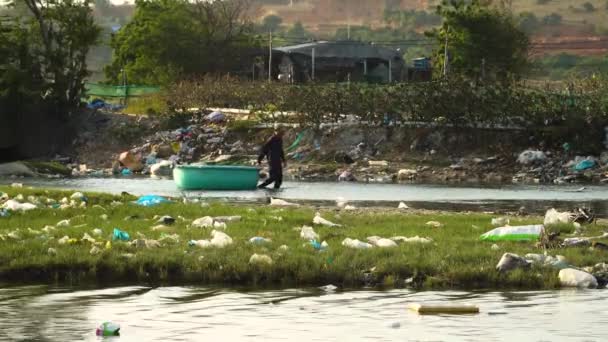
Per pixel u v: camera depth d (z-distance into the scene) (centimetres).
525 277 5419
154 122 17238
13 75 17262
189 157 15712
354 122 15438
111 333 4328
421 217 7644
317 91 15762
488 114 14700
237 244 5994
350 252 5803
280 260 5597
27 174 14188
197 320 4619
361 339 4272
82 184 12262
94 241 5994
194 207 7831
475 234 6650
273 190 11306
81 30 17925
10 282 5456
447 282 5431
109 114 17862
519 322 4575
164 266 5544
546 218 7319
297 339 4281
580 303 4972
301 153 15112
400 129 15100
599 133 14450
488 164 14188
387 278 5441
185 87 18062
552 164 14025
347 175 13550
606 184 12875
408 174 13662
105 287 5334
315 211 8181
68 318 4644
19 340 4234
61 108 17725
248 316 4684
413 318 4659
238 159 15162
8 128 17450
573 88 15512
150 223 6875
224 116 16825
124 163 15288
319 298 5091
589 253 5934
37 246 5834
